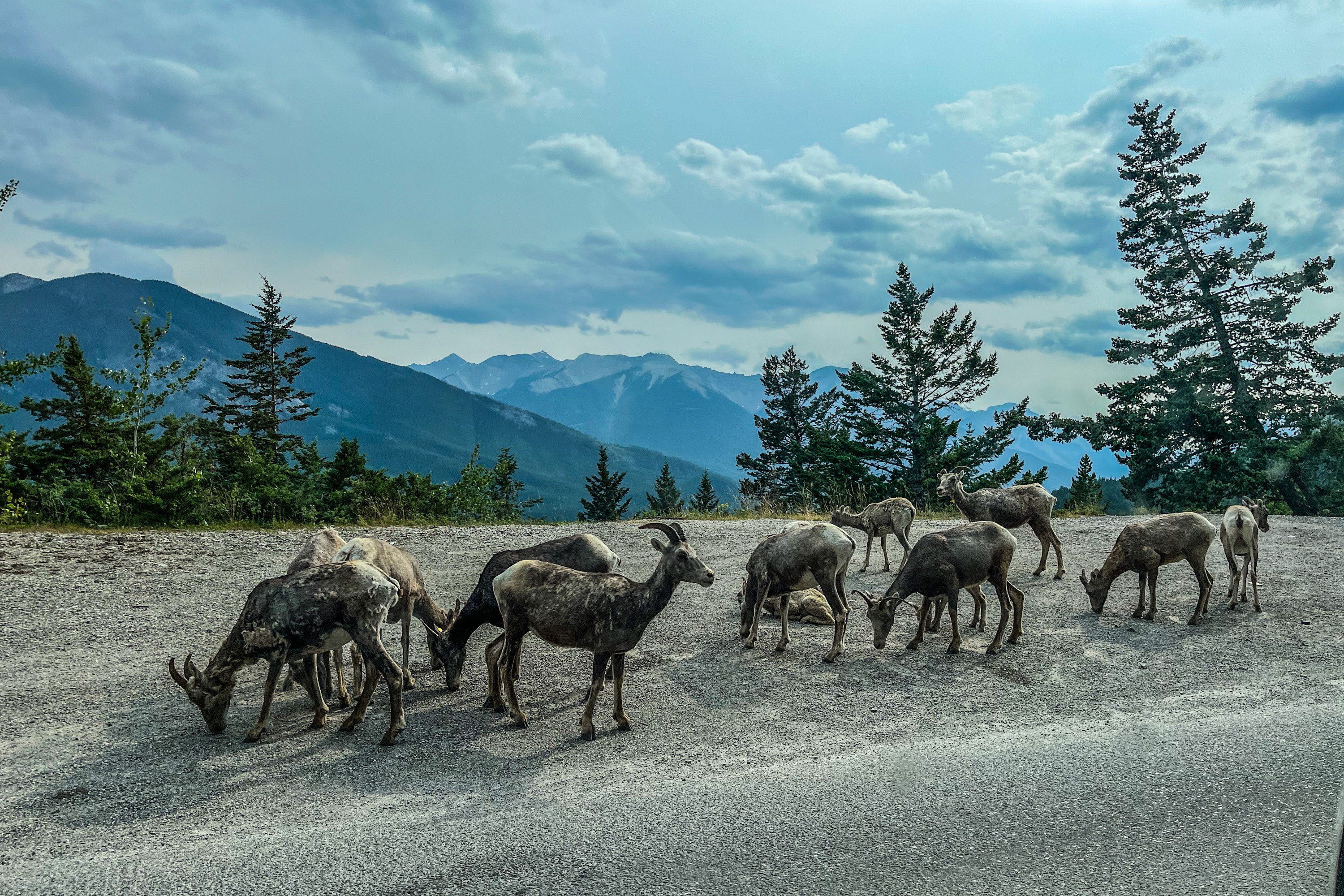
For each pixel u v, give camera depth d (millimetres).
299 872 4449
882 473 37344
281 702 7480
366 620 6449
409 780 5688
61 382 22859
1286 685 7434
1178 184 32812
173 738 6500
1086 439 33688
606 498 65500
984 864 4473
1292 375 30516
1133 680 7695
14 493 17328
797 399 53156
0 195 17281
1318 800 5121
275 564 13203
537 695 7617
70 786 5594
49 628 9539
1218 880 4273
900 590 8805
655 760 6008
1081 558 13812
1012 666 8219
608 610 6508
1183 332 31859
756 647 9125
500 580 6992
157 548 14117
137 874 4430
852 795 5309
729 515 21766
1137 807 5102
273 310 56938
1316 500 29125
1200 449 31797
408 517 20766
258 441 46312
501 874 4434
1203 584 9711
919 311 36094
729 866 4477
